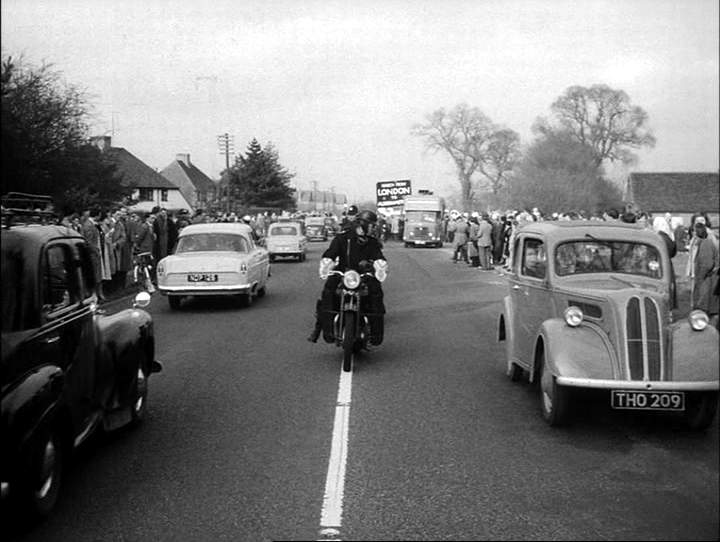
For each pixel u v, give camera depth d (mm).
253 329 13547
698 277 14336
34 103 23531
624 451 6324
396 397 8289
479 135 66812
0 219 5008
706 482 5543
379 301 10172
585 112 49375
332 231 59156
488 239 27969
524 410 7711
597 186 49062
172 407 7961
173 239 23188
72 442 5383
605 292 6949
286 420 7363
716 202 62219
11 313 4629
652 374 6570
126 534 4676
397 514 4938
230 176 77250
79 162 25297
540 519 4824
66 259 5645
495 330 13445
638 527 4688
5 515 4684
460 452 6285
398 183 49812
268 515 4961
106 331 6648
